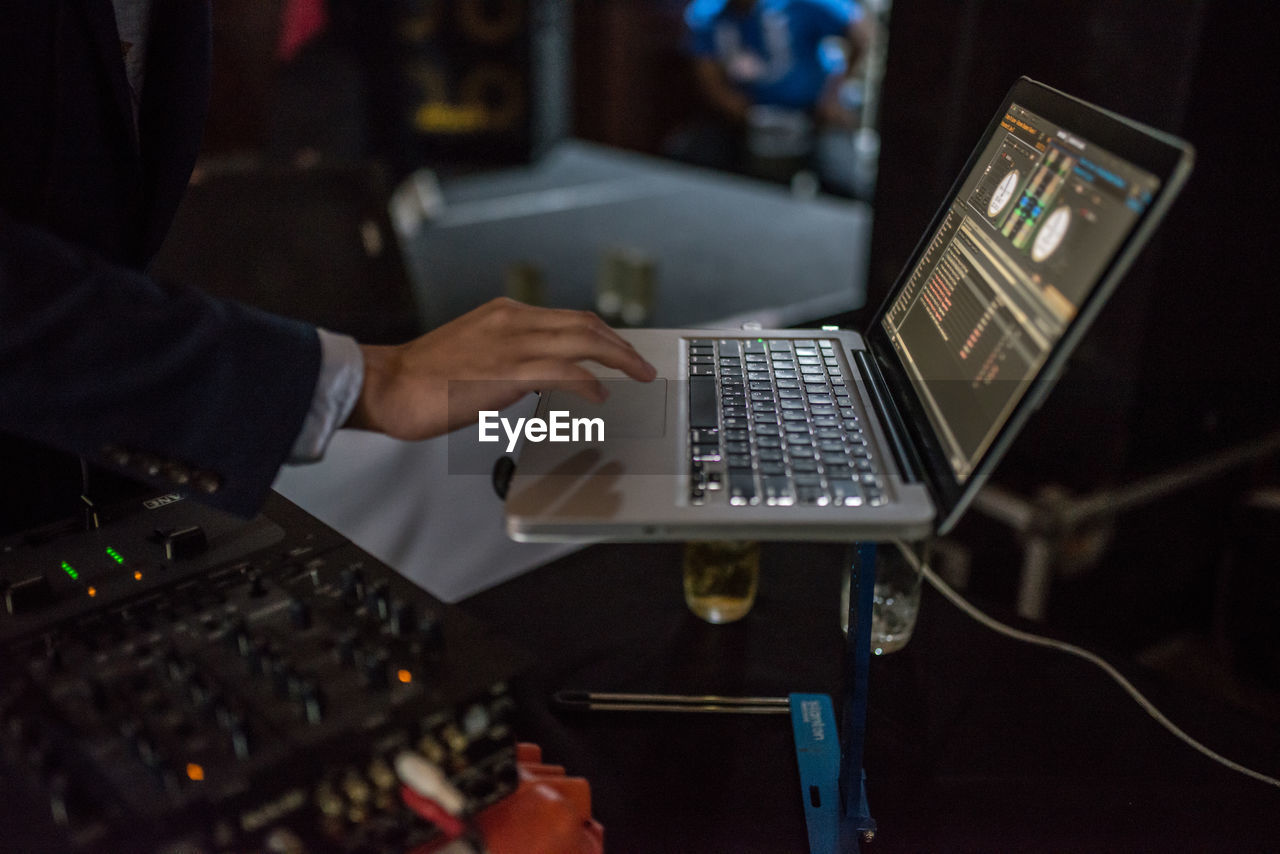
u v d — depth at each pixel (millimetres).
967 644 1000
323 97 4523
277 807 519
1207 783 813
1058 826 764
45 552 702
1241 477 1898
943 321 808
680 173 7043
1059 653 984
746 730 864
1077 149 692
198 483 642
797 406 812
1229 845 750
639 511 644
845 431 765
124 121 793
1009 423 588
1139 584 1905
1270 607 1469
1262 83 1539
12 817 501
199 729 537
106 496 792
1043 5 1612
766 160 6703
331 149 4598
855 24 6234
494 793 602
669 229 5754
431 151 6957
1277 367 1809
